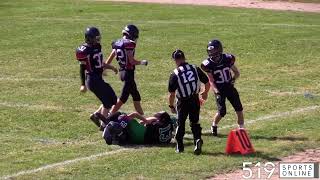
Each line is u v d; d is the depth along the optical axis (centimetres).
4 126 3641
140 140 3272
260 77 4888
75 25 7331
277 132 3447
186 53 5803
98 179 2717
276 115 3834
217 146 3212
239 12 8188
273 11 8294
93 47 3472
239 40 6356
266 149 3134
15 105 4100
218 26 7175
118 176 2756
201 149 3111
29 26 7281
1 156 3083
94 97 4312
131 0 9344
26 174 2805
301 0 9238
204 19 7669
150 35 6675
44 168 2891
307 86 4594
